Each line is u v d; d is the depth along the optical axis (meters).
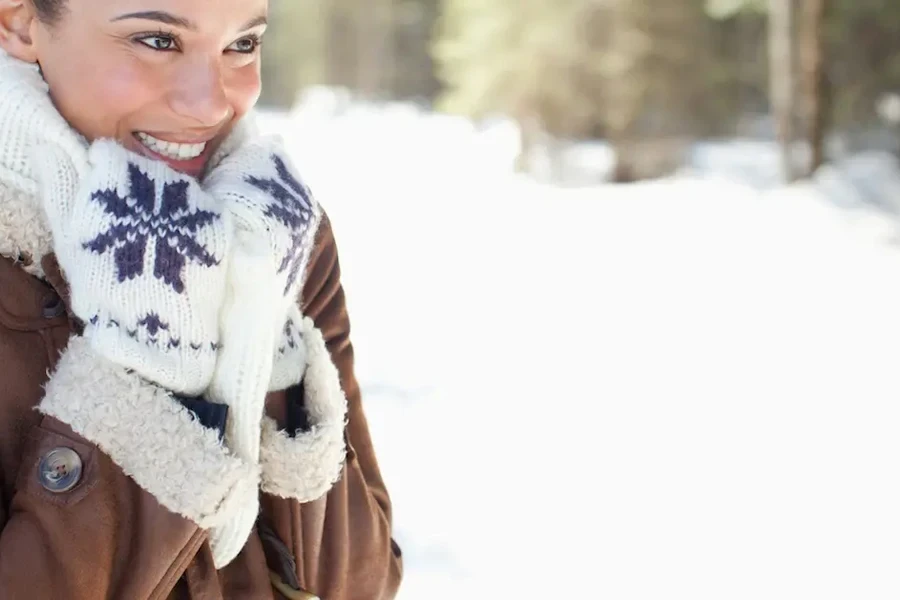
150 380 0.89
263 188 0.95
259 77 1.00
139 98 0.91
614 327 6.23
